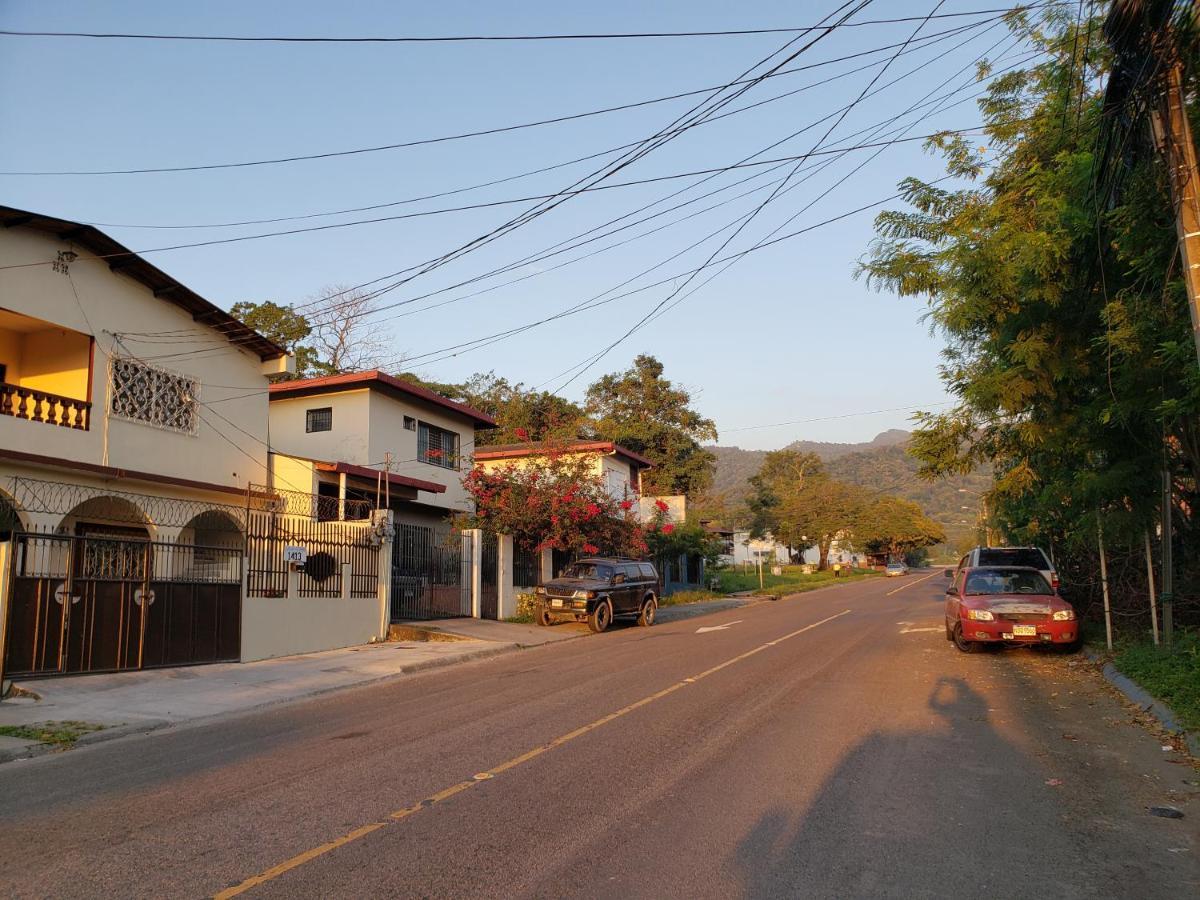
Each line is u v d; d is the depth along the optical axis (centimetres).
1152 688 1013
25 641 1189
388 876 492
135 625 1334
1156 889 475
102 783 730
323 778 718
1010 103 1167
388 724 965
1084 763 750
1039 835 562
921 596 3725
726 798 641
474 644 1838
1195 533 1377
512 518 2412
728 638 1898
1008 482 1217
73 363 1762
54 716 1016
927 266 1073
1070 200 977
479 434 5084
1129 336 873
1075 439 1141
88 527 1825
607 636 2120
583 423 5350
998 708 1001
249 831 577
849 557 10212
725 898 459
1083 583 1694
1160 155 753
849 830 569
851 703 1036
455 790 670
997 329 1112
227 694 1202
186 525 1917
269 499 2053
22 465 1545
